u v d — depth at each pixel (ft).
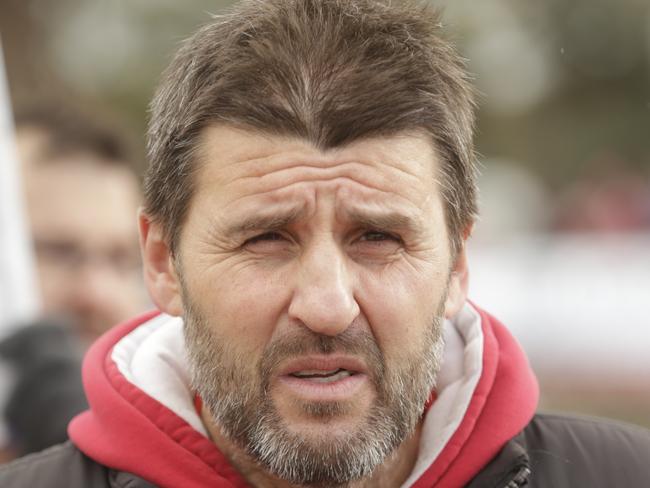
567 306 73.72
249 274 16.47
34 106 31.86
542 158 149.89
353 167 16.26
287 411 16.37
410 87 16.74
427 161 17.12
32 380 24.13
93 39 124.57
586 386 69.41
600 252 80.69
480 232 98.32
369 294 16.51
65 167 30.40
